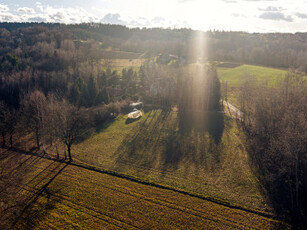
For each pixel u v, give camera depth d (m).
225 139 65.69
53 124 66.12
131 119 86.50
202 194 45.62
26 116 79.56
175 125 77.31
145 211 41.97
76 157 63.59
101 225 39.16
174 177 52.00
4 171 57.69
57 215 41.66
